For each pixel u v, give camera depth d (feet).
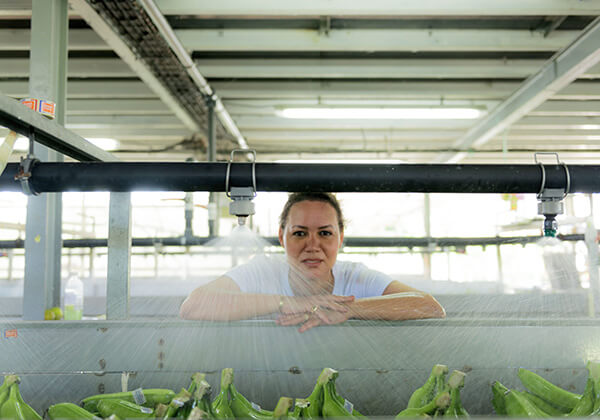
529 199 14.53
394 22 10.20
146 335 3.45
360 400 3.36
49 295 5.67
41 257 5.57
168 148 18.48
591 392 2.73
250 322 3.45
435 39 10.40
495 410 3.08
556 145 19.62
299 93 13.57
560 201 2.98
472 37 10.37
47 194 5.65
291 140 19.07
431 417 2.54
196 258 11.12
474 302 4.12
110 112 15.29
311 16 9.91
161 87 12.05
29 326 3.47
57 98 6.26
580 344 3.38
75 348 3.46
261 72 11.89
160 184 2.92
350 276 4.43
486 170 2.92
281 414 2.51
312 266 4.26
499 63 11.87
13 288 12.80
